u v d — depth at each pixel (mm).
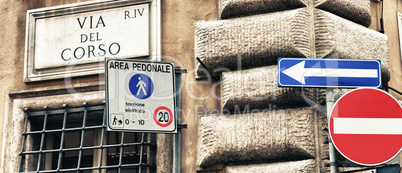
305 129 5938
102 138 6418
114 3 6797
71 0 6980
